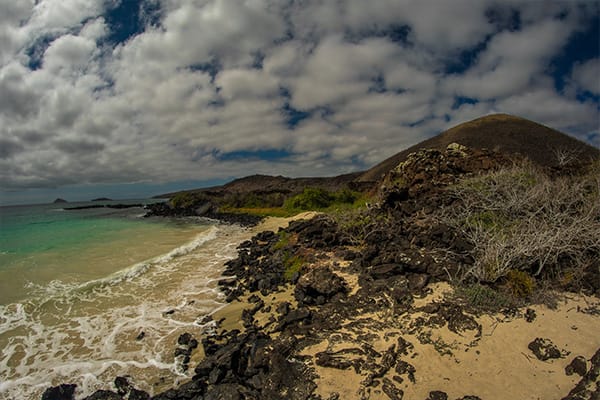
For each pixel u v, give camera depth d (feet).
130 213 189.67
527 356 16.08
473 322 18.86
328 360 16.96
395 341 18.26
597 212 28.53
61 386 17.65
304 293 27.27
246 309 26.86
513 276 21.77
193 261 45.83
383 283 25.16
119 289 33.30
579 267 22.74
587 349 15.97
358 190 123.65
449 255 27.53
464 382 14.90
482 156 53.93
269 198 168.76
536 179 37.35
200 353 20.74
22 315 26.99
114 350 21.47
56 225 103.86
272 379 16.03
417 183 52.13
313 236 45.09
